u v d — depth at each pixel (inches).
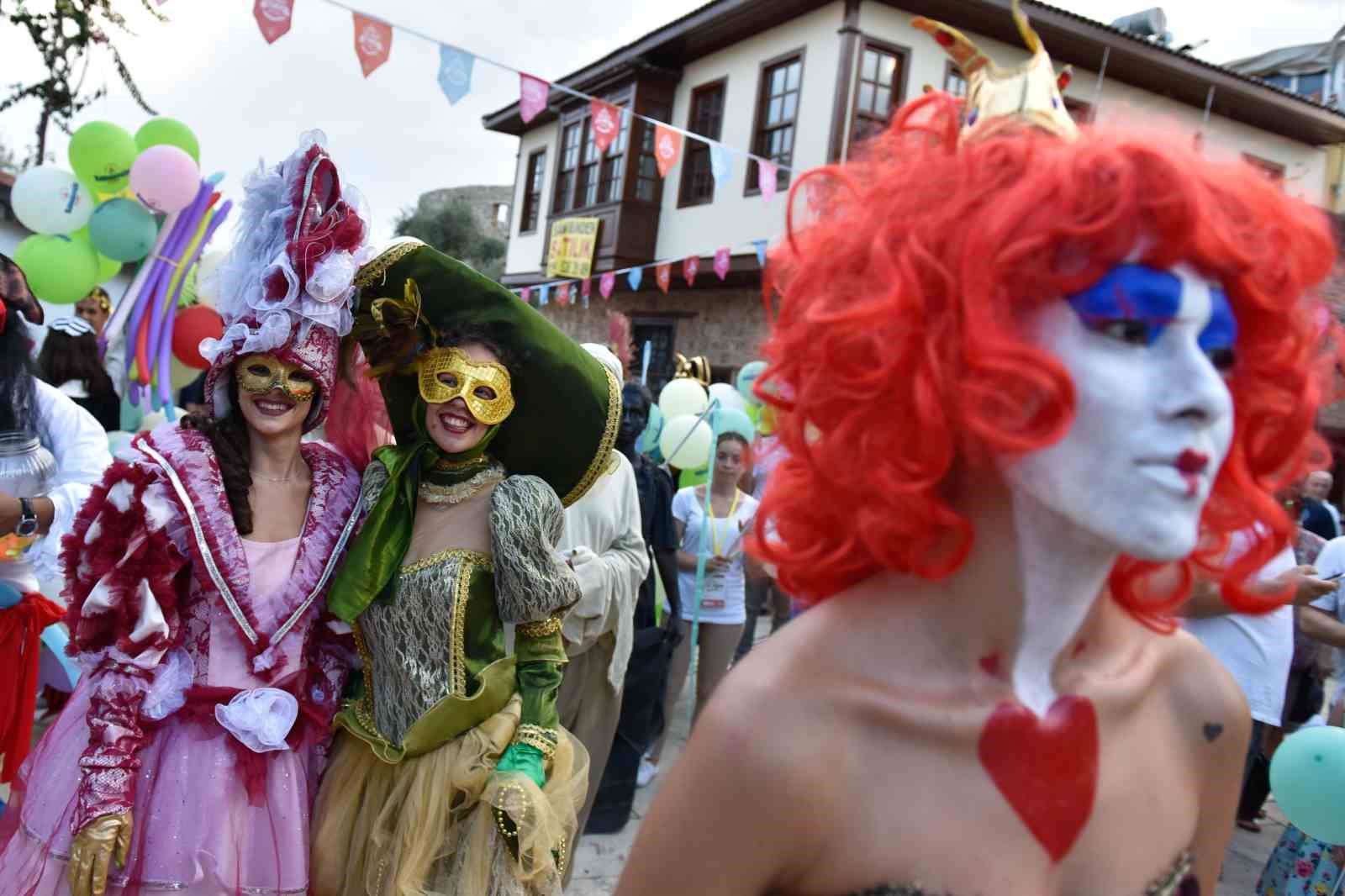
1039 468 31.5
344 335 83.7
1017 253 30.0
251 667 78.2
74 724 78.4
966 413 31.0
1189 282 31.0
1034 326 31.6
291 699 78.1
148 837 72.7
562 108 613.0
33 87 270.1
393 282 82.7
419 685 79.6
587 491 93.4
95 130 161.5
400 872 74.9
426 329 84.6
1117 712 37.4
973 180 32.5
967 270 31.0
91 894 68.5
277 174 79.6
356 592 79.0
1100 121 36.1
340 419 92.7
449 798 77.5
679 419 217.3
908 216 33.9
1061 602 34.5
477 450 85.3
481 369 82.4
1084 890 35.8
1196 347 31.3
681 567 173.9
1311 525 208.2
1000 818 34.2
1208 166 33.8
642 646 137.3
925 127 38.4
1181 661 41.6
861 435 33.9
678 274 502.3
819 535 38.0
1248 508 37.3
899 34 411.2
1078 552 33.6
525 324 85.4
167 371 167.9
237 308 79.7
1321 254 35.4
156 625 73.3
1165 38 403.9
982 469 34.1
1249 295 32.8
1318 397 37.4
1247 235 33.2
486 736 79.6
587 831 140.4
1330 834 94.6
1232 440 36.4
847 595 36.9
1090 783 35.9
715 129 498.6
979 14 388.8
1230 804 42.4
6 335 99.0
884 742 34.0
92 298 200.5
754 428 178.7
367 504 83.4
